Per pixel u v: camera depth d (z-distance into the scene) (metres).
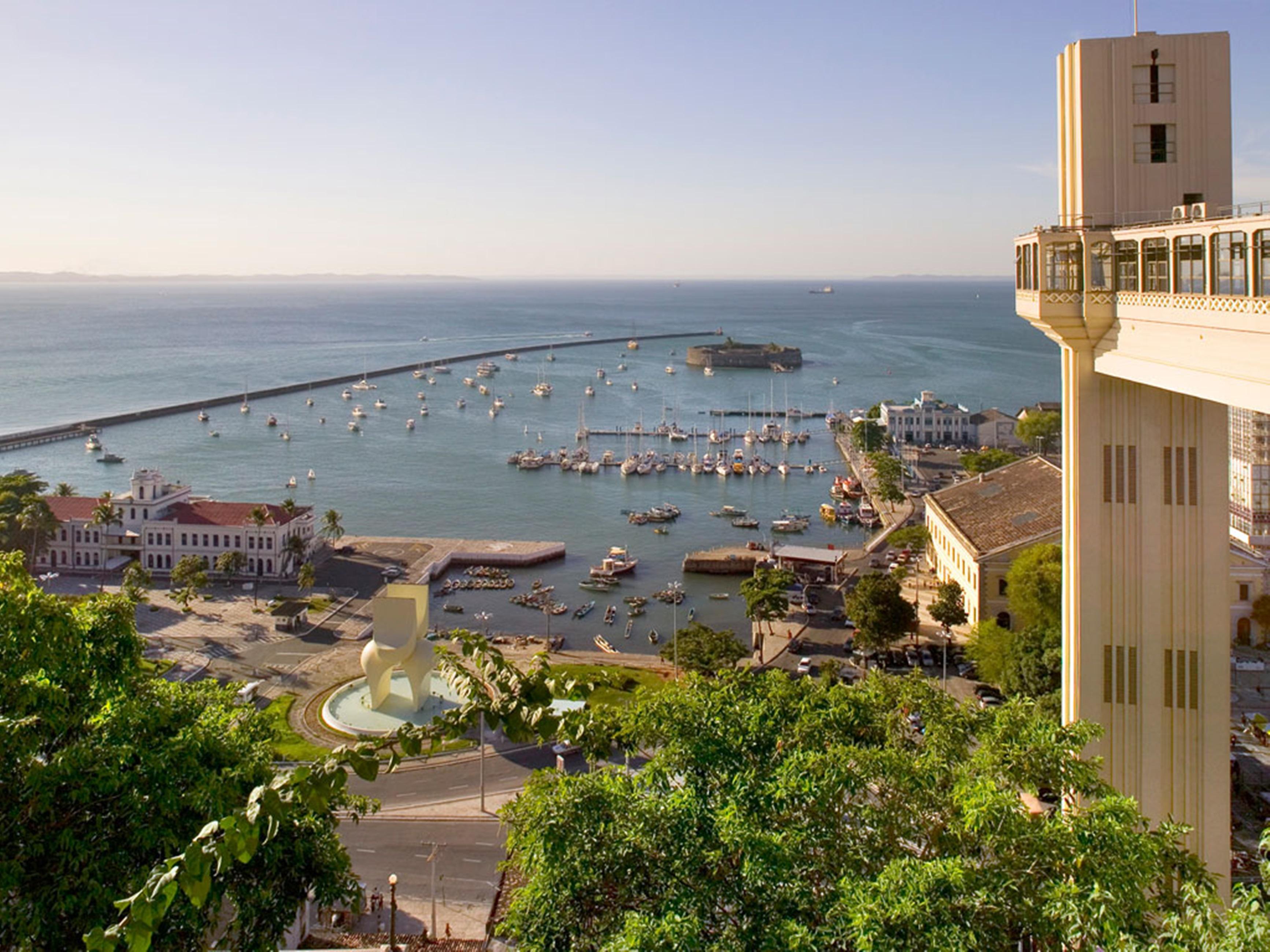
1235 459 195.88
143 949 19.67
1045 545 151.62
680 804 50.53
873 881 44.00
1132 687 69.19
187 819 52.41
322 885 58.44
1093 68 68.38
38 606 58.53
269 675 151.75
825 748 56.06
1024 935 45.31
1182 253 57.09
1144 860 46.44
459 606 199.25
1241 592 157.50
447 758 120.62
